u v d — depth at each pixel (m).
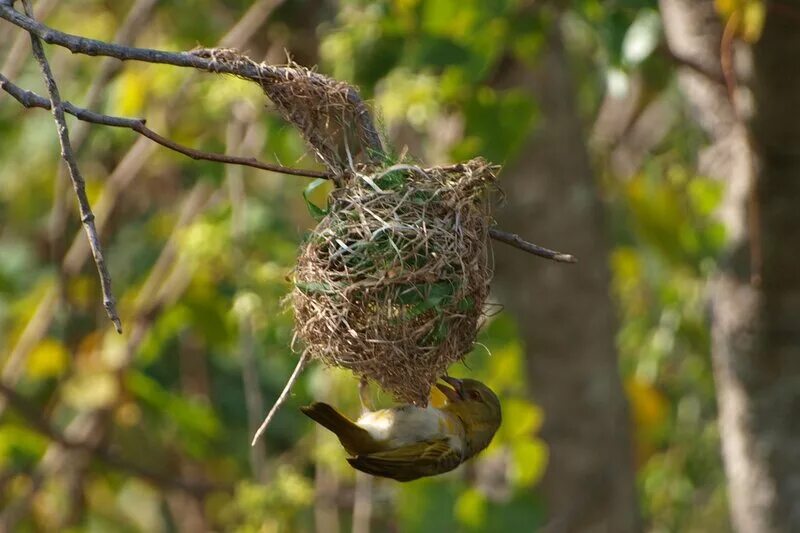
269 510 11.55
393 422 8.02
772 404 11.86
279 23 13.95
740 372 11.99
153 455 16.39
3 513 14.34
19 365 13.34
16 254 16.20
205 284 13.73
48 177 16.06
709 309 13.43
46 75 5.83
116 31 14.73
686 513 16.80
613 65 11.31
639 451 17.08
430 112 11.41
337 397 11.91
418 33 11.59
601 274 14.88
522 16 11.66
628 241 17.58
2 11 5.93
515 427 12.23
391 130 12.62
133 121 6.09
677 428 16.67
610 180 16.97
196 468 16.39
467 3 11.52
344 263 6.77
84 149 14.76
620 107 18.61
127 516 16.81
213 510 15.87
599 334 14.88
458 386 8.83
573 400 14.88
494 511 11.68
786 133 10.74
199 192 14.38
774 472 11.96
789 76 10.42
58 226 13.26
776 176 10.99
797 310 11.57
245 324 11.81
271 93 6.95
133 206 16.48
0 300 15.73
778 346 11.70
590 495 14.88
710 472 16.56
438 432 8.14
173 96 13.38
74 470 14.34
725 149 12.65
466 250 6.86
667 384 17.47
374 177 6.90
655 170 15.77
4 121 15.61
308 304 6.90
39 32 5.90
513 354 12.33
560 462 14.93
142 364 14.50
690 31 12.40
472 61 11.52
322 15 13.75
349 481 14.57
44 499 14.85
